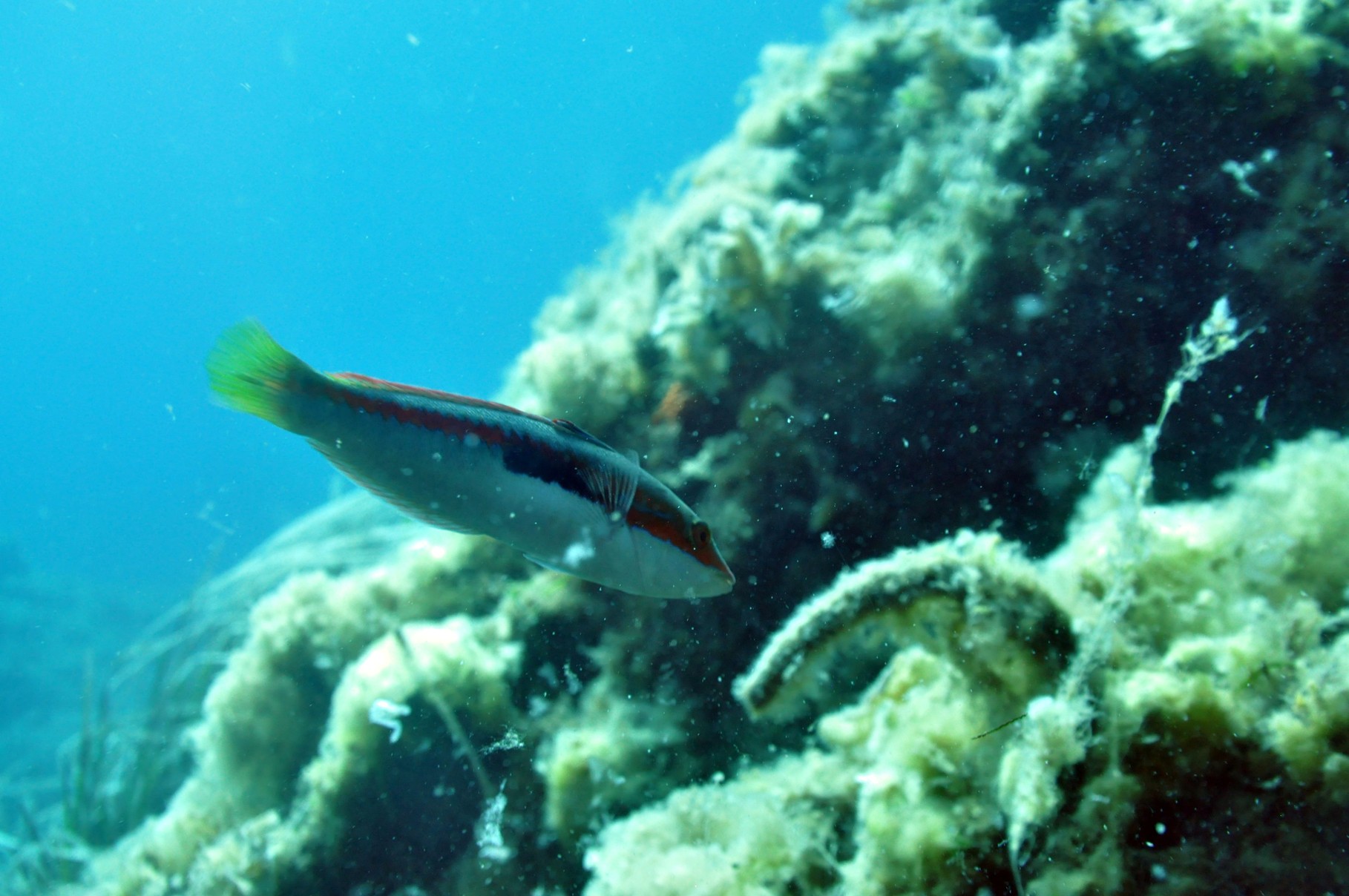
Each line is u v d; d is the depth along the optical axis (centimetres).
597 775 335
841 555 384
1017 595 194
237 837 388
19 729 1783
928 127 494
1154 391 346
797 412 402
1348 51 331
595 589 401
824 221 484
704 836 239
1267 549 188
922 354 383
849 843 232
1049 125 364
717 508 405
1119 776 167
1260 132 338
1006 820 184
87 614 2708
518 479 185
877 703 233
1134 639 190
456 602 456
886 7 575
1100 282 356
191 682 690
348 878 355
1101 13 359
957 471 375
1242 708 164
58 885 566
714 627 380
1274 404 326
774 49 662
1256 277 335
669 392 446
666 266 495
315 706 445
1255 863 156
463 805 354
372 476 182
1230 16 337
